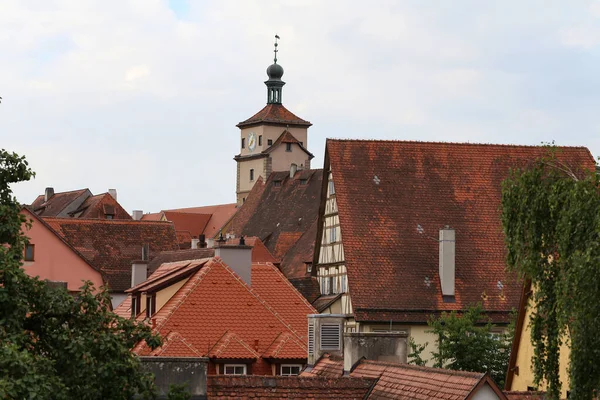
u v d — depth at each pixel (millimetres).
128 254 122688
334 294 86688
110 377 31938
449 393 34000
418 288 83125
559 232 33188
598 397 32875
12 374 28750
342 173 87875
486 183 90562
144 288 62906
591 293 31203
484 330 69375
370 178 88125
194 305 58312
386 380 38031
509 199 36000
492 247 86750
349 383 38062
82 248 121562
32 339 32906
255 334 58156
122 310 69000
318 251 90500
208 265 60500
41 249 105875
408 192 88188
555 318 34938
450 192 89188
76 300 33344
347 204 86250
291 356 57031
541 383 36562
